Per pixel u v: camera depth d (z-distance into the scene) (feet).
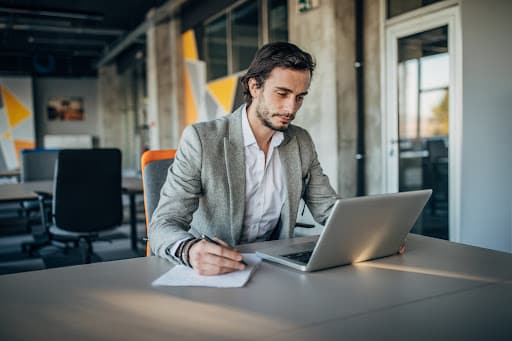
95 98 53.16
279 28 21.35
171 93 33.32
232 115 5.43
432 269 3.84
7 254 15.42
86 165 11.53
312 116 17.40
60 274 3.73
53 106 51.78
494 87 11.91
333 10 16.16
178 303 3.01
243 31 24.38
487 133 12.18
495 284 3.42
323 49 16.63
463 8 12.28
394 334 2.49
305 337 2.44
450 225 13.43
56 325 2.65
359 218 3.67
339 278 3.59
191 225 5.30
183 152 5.09
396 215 3.99
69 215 11.55
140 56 41.52
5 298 3.14
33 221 19.06
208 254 3.67
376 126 16.37
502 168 12.10
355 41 16.67
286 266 3.93
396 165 15.49
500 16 11.64
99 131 53.42
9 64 48.60
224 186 5.08
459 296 3.14
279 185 5.56
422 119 14.39
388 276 3.64
